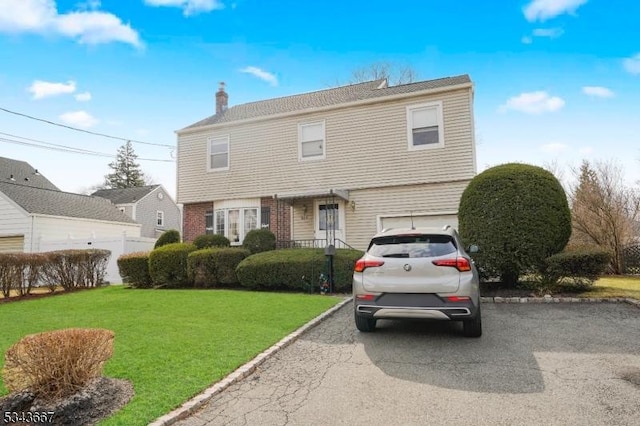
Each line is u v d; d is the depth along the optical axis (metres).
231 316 7.09
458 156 12.58
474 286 5.18
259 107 17.91
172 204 39.44
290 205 14.75
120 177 56.62
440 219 12.74
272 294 9.87
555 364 4.39
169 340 5.45
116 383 3.88
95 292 11.65
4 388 3.79
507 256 8.67
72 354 3.51
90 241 16.70
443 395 3.63
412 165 13.13
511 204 8.75
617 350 4.85
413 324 6.47
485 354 4.79
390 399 3.57
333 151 14.28
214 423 3.17
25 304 9.57
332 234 13.95
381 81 17.42
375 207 13.55
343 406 3.45
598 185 15.14
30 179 28.53
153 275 12.30
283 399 3.63
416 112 13.34
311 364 4.62
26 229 18.64
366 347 5.23
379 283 5.37
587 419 3.10
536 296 8.35
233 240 15.45
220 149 16.27
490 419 3.13
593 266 8.16
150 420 3.12
